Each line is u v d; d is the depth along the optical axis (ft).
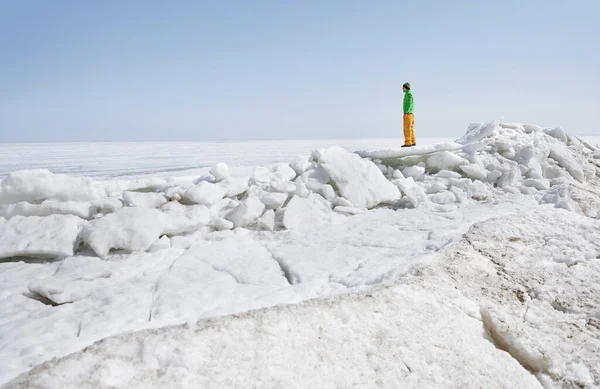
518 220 15.98
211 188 18.86
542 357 9.27
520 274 12.32
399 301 9.70
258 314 8.34
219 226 17.80
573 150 32.35
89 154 141.90
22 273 12.89
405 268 11.52
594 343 9.61
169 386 6.42
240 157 112.27
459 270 11.90
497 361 8.87
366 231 17.22
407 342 8.57
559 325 10.27
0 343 8.25
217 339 7.49
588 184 28.25
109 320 9.32
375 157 27.40
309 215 19.31
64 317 9.55
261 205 18.92
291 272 12.67
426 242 14.75
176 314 9.63
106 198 18.13
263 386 6.77
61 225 15.19
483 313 10.48
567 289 11.62
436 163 27.07
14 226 14.99
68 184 17.53
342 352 7.88
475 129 34.45
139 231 14.92
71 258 13.92
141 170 71.61
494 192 24.03
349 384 7.27
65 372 6.39
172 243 15.60
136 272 12.76
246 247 15.25
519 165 26.96
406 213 20.58
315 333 8.16
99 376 6.39
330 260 13.38
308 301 9.12
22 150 184.85
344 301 9.24
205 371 6.80
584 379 8.62
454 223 17.51
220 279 11.92
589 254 13.39
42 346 7.86
